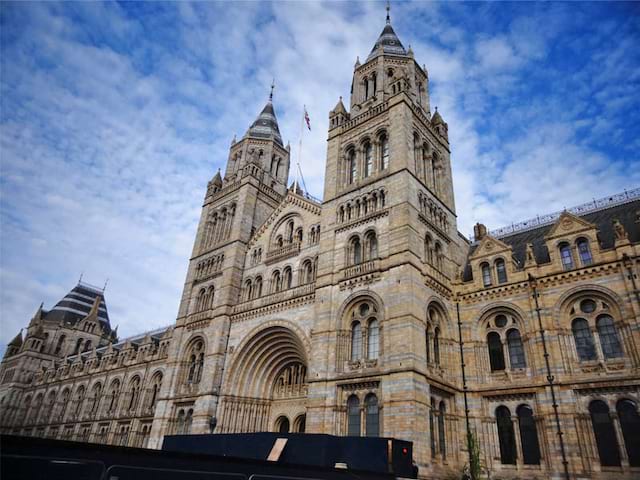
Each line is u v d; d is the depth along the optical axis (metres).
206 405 48.25
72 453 13.00
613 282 36.44
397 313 37.41
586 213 47.50
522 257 46.56
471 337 42.12
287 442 27.12
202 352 54.59
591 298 37.47
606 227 42.81
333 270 44.22
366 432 35.56
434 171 51.75
